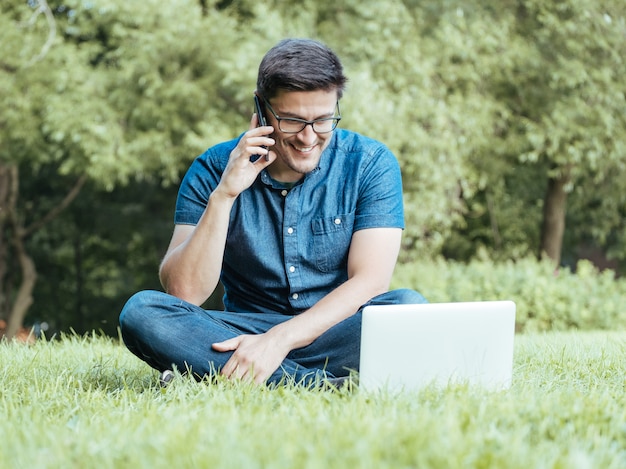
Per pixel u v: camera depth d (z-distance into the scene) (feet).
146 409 7.83
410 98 38.17
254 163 10.34
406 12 39.04
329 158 10.88
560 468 5.86
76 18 42.65
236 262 10.95
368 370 8.84
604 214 51.93
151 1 38.06
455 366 8.86
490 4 42.32
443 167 39.06
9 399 8.55
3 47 39.88
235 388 8.95
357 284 10.23
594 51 41.88
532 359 12.35
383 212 10.66
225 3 45.55
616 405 8.00
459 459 5.77
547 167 46.01
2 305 57.21
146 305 9.95
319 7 41.29
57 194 58.49
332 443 6.15
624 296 36.01
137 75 39.63
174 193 56.34
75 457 6.28
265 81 9.77
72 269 65.51
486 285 34.50
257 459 5.87
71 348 14.61
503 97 43.06
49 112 38.63
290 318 10.71
